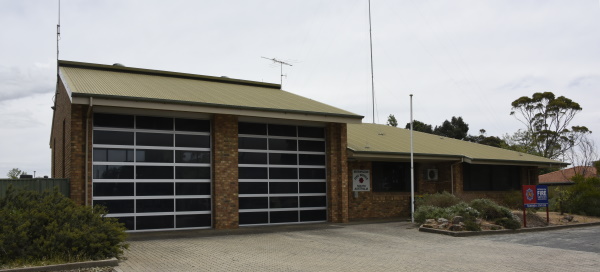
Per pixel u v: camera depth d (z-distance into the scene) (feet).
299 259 37.35
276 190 63.67
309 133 67.31
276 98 70.08
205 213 58.03
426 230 55.72
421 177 82.64
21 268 30.17
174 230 55.88
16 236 32.60
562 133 171.53
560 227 62.28
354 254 40.06
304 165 66.33
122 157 53.83
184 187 57.11
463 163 86.28
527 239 50.49
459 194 78.79
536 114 176.76
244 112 56.85
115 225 37.40
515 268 34.55
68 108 55.16
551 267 35.01
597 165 100.01
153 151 55.62
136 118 55.06
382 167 78.18
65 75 59.11
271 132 64.13
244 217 60.90
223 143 58.54
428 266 35.04
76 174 50.44
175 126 57.36
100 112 53.11
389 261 36.91
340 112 65.98
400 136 90.94
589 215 75.97
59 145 66.95
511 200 85.76
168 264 34.60
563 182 133.49
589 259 38.47
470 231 53.36
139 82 63.72
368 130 91.45
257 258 37.50
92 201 51.65
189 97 56.85
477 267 34.81
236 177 59.16
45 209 35.88
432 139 95.55
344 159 67.82
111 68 69.82
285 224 63.77
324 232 55.11
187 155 57.67
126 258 36.60
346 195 67.46
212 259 36.83
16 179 48.80
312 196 66.64
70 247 33.86
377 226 61.67
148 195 54.85
